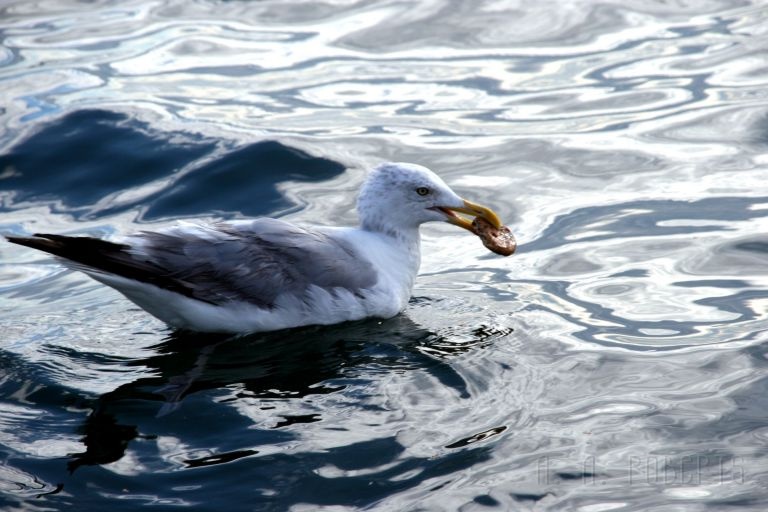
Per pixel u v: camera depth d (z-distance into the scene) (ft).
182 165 55.77
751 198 50.39
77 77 66.03
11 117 60.44
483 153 57.00
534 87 64.90
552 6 77.56
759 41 68.59
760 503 28.66
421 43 72.02
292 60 69.36
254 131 58.85
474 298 43.60
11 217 51.93
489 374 36.60
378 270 42.29
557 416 33.58
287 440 32.58
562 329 39.99
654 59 67.41
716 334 38.83
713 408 33.65
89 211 52.37
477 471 30.66
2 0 81.20
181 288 38.93
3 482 30.60
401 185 43.14
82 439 33.01
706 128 58.44
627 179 53.57
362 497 29.68
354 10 78.38
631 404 34.12
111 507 29.50
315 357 38.60
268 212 51.75
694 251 45.98
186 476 30.89
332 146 57.41
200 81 65.77
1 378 37.09
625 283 43.68
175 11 78.43
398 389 35.76
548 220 50.08
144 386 36.50
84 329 41.45
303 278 40.68
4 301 44.42
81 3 80.43
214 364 38.27
